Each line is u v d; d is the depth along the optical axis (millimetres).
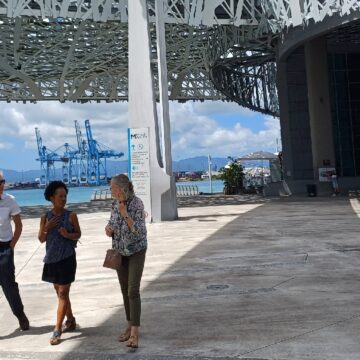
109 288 7996
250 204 27047
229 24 30062
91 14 28156
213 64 41344
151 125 18578
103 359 4688
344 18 27125
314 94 33094
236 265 9242
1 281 5789
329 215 18328
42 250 13141
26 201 61812
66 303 5453
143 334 5395
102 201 40250
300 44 31844
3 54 42281
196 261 9898
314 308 6039
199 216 20172
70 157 187375
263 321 5609
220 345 4871
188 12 29016
